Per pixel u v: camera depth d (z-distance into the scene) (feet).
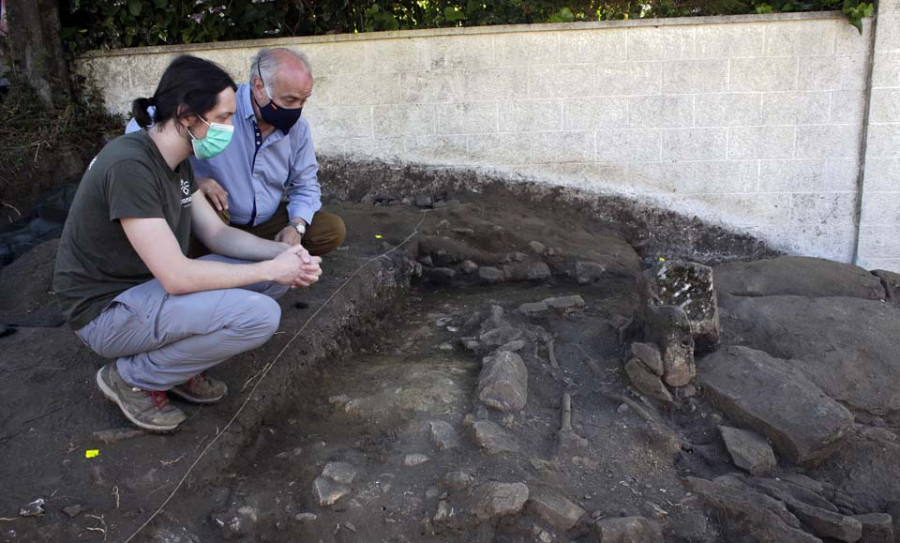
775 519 9.27
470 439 9.71
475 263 16.96
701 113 18.47
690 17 18.03
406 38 18.51
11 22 18.31
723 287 16.46
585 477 9.62
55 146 17.83
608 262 17.26
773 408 11.02
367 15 18.74
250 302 8.31
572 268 17.02
